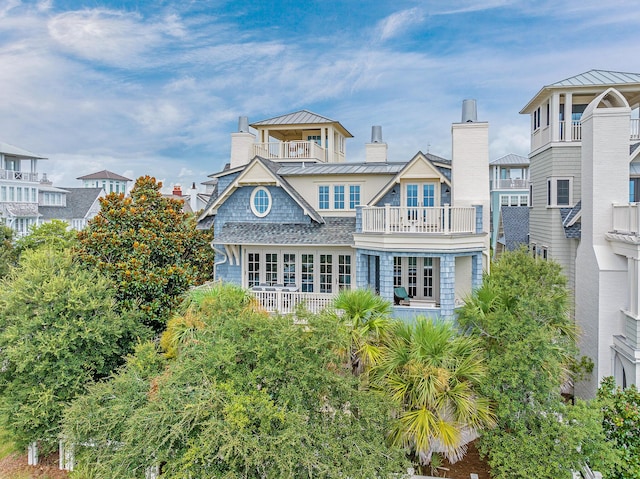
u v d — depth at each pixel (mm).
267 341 9477
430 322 11266
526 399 10453
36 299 12695
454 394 10234
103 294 14500
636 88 20000
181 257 19641
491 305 12359
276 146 25094
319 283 19031
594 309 14305
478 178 17312
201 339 10797
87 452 10422
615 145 14188
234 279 19734
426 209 15516
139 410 9422
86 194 63906
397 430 10258
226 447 7805
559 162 20875
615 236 13492
